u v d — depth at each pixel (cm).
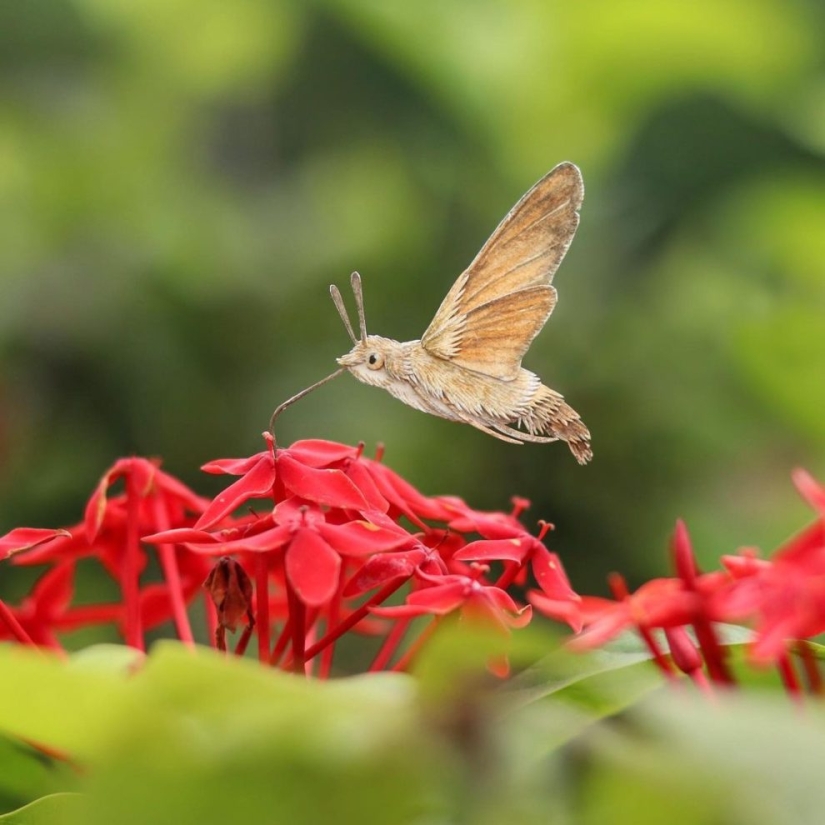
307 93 153
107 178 144
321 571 101
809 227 143
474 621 101
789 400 137
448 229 141
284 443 136
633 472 135
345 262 141
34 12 144
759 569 101
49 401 138
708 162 138
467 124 138
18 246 142
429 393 107
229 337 139
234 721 96
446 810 97
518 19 137
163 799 97
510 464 134
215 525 103
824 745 96
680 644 100
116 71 153
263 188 158
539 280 107
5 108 149
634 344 136
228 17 147
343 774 97
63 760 101
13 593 135
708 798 96
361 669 134
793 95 139
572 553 134
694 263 143
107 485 107
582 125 139
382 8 133
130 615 107
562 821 96
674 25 130
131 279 139
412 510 107
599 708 101
